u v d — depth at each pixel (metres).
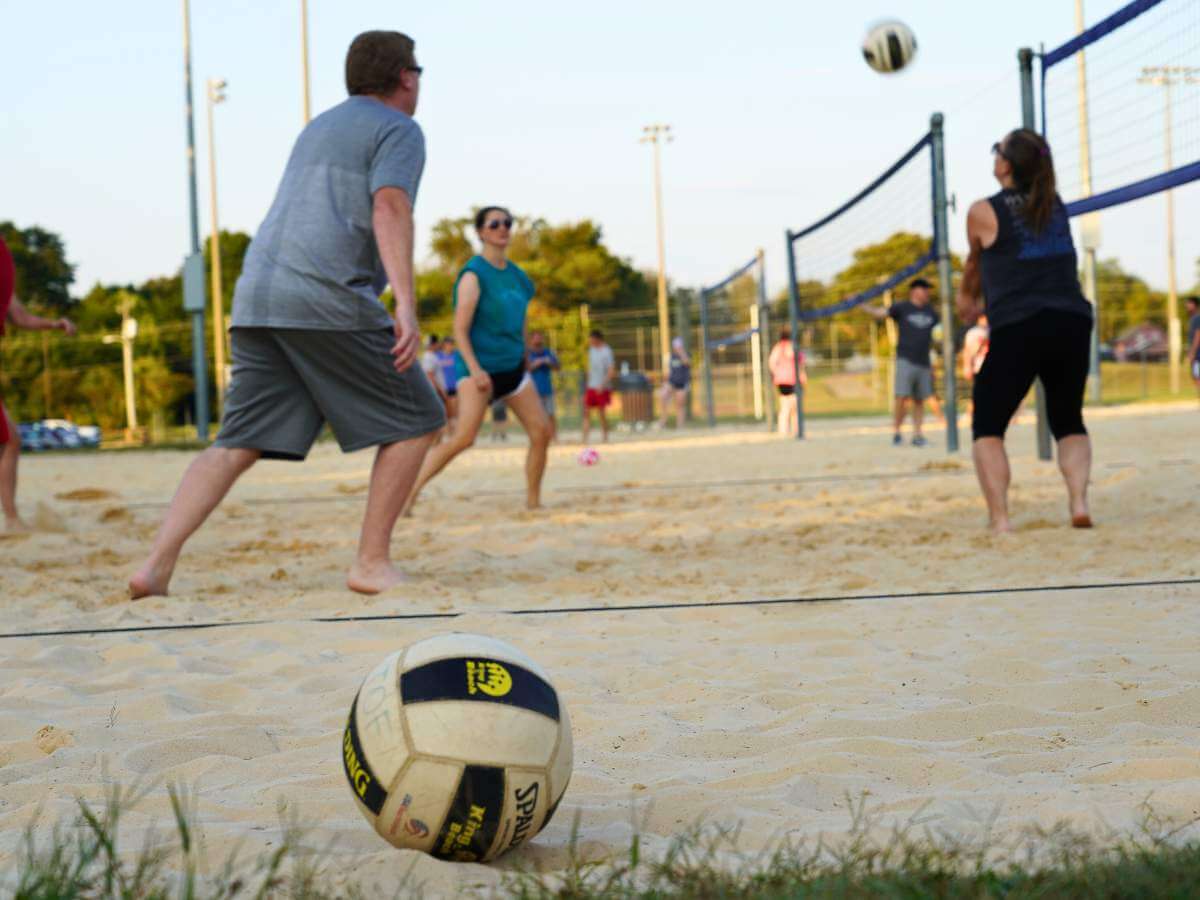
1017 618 4.22
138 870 1.89
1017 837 2.12
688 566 5.70
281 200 4.91
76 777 2.67
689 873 1.86
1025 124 8.94
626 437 22.09
